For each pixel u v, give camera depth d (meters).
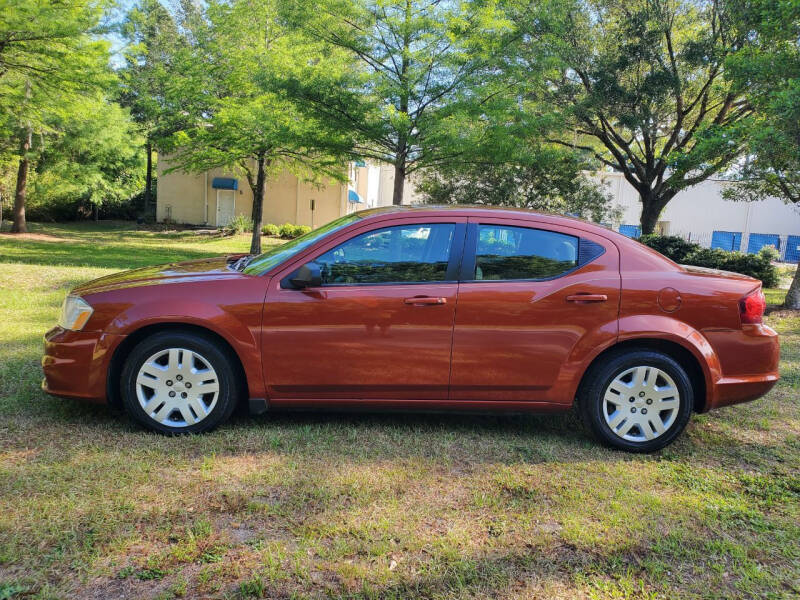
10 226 25.12
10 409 3.89
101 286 3.74
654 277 3.67
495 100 12.35
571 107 15.55
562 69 15.30
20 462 3.11
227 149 20.77
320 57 14.41
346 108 12.66
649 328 3.59
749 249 37.91
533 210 4.04
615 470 3.40
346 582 2.25
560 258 3.71
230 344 3.54
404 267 3.66
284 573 2.28
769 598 2.30
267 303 3.54
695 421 4.36
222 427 3.75
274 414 4.08
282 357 3.56
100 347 3.52
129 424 3.72
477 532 2.66
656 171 18.88
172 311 3.50
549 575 2.37
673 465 3.53
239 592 2.16
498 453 3.58
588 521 2.80
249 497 2.87
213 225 32.72
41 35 11.52
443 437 3.79
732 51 14.24
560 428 4.09
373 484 3.07
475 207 3.89
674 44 17.16
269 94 16.75
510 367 3.62
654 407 3.66
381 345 3.56
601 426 3.67
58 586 2.14
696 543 2.66
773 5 9.59
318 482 3.06
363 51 12.67
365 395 3.64
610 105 16.27
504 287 3.61
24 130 20.22
